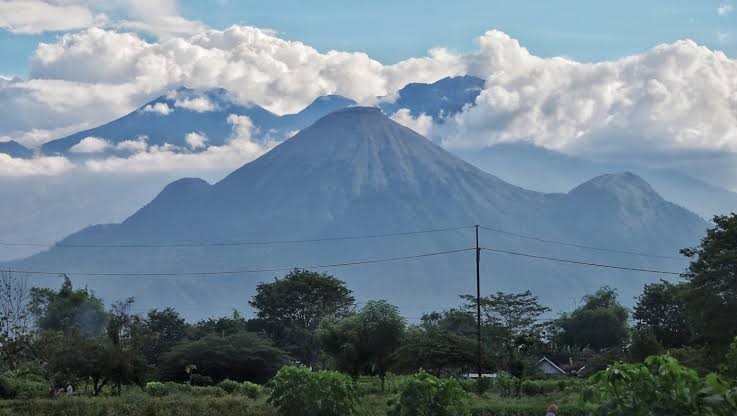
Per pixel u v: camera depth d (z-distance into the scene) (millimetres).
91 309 98750
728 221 57125
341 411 25031
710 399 11078
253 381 84500
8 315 56875
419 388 22250
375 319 64688
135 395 45500
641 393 11500
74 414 35719
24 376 56312
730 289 55250
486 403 44531
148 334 81188
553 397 52500
